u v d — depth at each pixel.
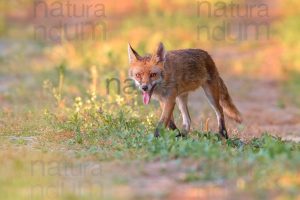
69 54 26.02
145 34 29.66
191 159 10.66
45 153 11.49
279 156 10.30
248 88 23.53
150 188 9.48
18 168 10.42
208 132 13.39
